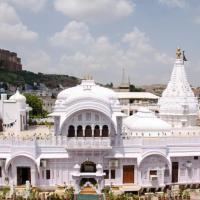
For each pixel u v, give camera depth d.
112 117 73.31
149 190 73.19
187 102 99.19
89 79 80.69
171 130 87.06
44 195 65.06
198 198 68.56
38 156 71.31
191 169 76.38
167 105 100.62
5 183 72.19
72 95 75.19
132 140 73.69
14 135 83.56
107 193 66.88
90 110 71.88
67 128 72.25
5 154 71.94
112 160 72.62
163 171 73.62
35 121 118.44
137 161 72.75
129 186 72.50
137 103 159.50
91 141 71.12
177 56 102.88
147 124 83.69
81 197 66.25
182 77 101.44
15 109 96.88
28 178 71.62
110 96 77.06
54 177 72.31
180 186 75.38
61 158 71.94
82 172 71.88
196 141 76.12
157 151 73.00
